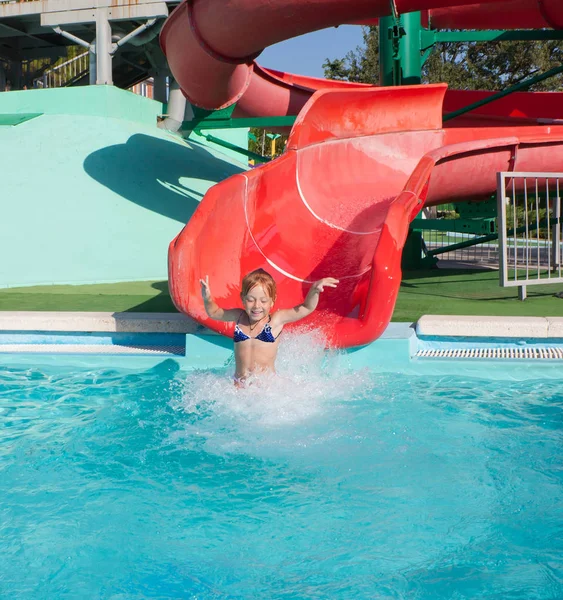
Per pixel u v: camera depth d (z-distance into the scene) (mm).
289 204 6473
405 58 10344
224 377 4676
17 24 15992
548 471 3111
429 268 11508
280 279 5734
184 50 10445
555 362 4938
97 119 13094
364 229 6828
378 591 2121
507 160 8094
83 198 10602
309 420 3801
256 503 2789
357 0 8297
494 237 10531
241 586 2166
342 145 7613
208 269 5027
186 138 15469
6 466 3186
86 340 5660
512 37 10398
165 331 5520
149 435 3586
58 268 9047
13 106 13844
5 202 9820
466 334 5258
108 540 2475
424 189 6270
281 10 8680
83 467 3178
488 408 4062
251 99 12891
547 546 2408
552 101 14320
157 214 11141
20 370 5074
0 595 2105
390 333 5188
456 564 2287
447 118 10938
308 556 2357
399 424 3752
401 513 2691
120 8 13727
